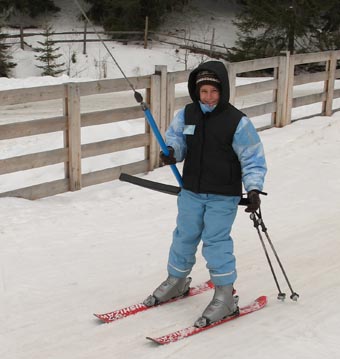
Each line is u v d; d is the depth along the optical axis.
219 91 3.54
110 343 3.63
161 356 3.47
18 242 5.23
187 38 23.22
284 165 7.91
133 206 6.32
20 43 20.95
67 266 4.79
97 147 6.98
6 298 4.21
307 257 5.06
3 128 6.10
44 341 3.66
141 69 20.64
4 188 7.21
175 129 3.76
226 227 3.71
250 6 21.41
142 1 22.77
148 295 4.31
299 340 3.67
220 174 3.62
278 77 9.83
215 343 3.62
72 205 6.29
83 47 21.34
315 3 20.78
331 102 10.97
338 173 7.60
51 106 12.54
